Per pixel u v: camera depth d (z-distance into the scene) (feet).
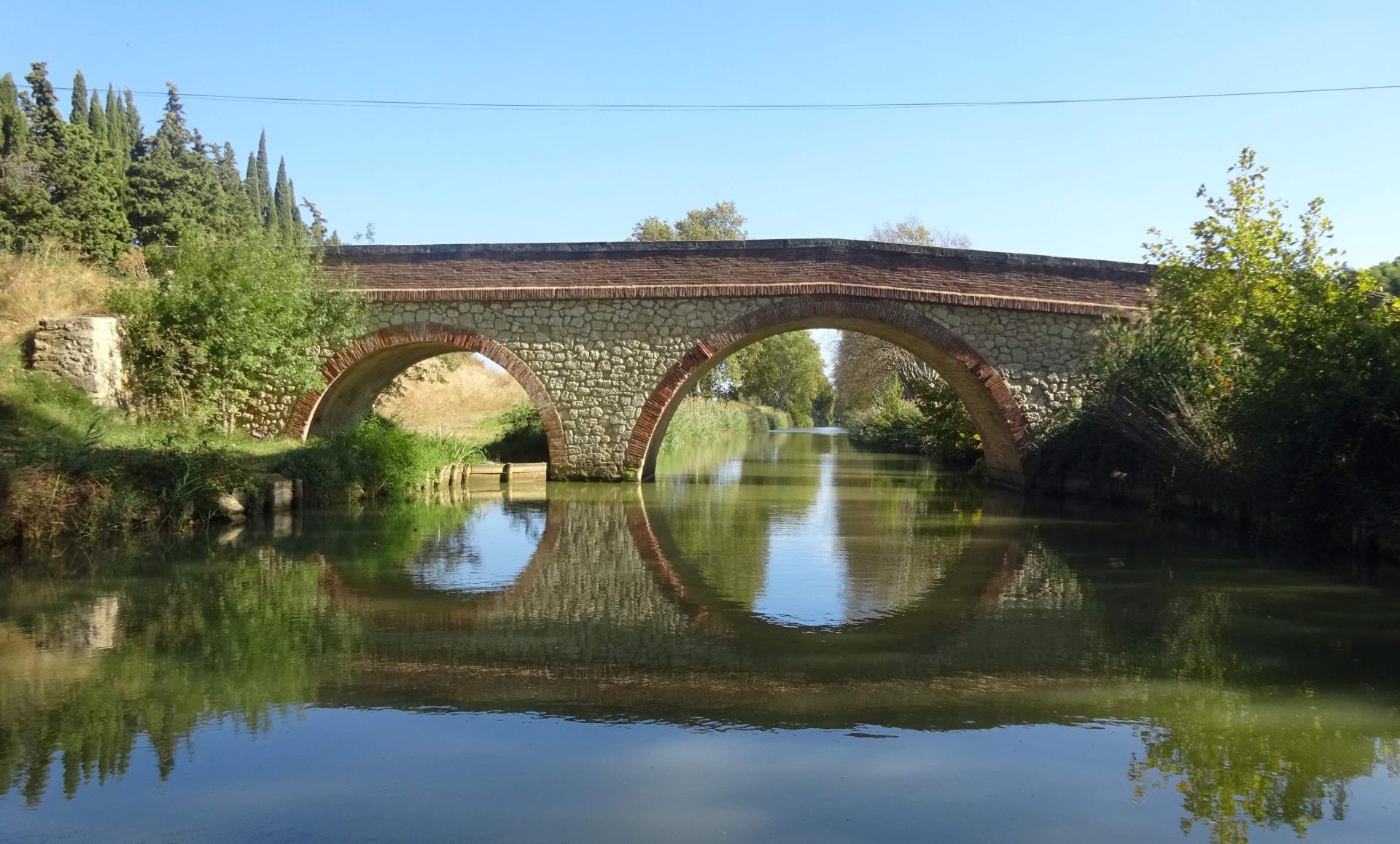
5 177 93.40
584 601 28.78
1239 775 16.12
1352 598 29.53
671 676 21.06
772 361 205.46
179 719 18.20
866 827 14.07
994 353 63.46
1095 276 63.46
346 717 18.37
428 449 66.95
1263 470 41.11
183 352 57.82
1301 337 39.78
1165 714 18.95
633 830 13.88
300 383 62.13
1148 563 36.01
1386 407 35.35
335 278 65.77
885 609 27.89
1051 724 18.33
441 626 25.43
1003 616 27.02
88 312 57.93
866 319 64.34
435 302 65.92
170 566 34.14
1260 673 21.56
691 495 62.80
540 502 57.62
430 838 13.61
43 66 111.86
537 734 17.53
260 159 211.00
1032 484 64.18
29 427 43.68
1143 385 54.60
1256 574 33.42
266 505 49.24
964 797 15.11
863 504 58.18
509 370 66.13
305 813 14.39
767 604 28.55
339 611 27.09
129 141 175.01
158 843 13.47
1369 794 15.40
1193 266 54.39
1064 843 13.67
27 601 28.27
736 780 15.64
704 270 64.90
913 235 156.25
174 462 43.68
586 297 65.36
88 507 38.73
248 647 23.12
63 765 16.08
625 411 65.82
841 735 17.67
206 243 61.00
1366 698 19.98
